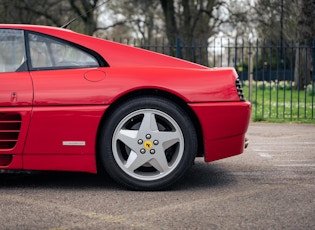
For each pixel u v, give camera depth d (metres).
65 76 4.13
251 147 7.07
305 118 11.64
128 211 3.52
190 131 4.13
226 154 4.22
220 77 4.22
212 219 3.30
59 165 4.12
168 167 4.14
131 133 4.11
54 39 4.28
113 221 3.26
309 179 4.73
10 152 4.11
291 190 4.21
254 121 11.25
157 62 4.26
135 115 4.11
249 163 5.67
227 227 3.11
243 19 27.27
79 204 3.73
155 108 4.10
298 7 24.94
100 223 3.21
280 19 27.56
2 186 4.41
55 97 4.07
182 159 4.14
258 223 3.20
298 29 24.91
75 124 4.07
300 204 3.71
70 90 4.08
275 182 4.57
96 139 4.16
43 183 4.53
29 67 4.20
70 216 3.39
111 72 4.15
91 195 4.03
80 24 27.94
